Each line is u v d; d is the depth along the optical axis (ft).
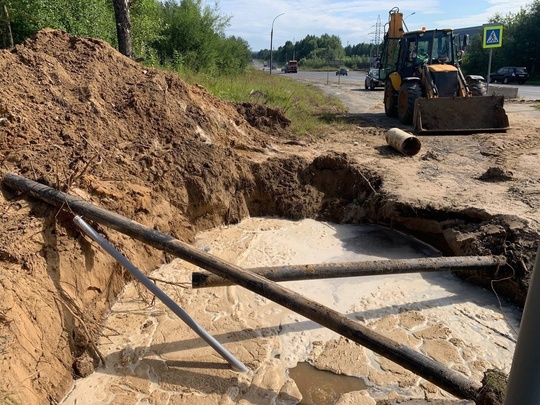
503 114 35.37
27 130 16.99
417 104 35.27
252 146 27.48
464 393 9.71
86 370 12.42
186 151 21.94
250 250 19.42
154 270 17.78
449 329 14.47
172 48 66.39
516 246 16.24
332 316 10.97
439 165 26.50
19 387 10.21
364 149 30.66
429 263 15.06
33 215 13.61
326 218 23.17
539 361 4.73
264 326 14.73
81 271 13.97
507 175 23.29
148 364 12.92
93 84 21.89
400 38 47.01
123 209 16.81
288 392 12.12
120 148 19.94
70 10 35.55
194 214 21.06
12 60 20.25
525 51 122.93
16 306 11.21
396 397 11.96
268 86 56.75
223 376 12.54
